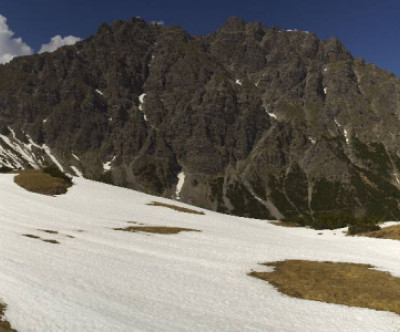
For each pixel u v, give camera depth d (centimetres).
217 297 2972
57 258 3584
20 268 2961
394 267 4431
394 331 2523
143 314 2361
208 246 5353
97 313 2239
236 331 2294
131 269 3550
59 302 2333
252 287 3403
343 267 4316
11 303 2233
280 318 2638
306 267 4316
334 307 2988
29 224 5728
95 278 3062
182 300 2800
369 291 3406
